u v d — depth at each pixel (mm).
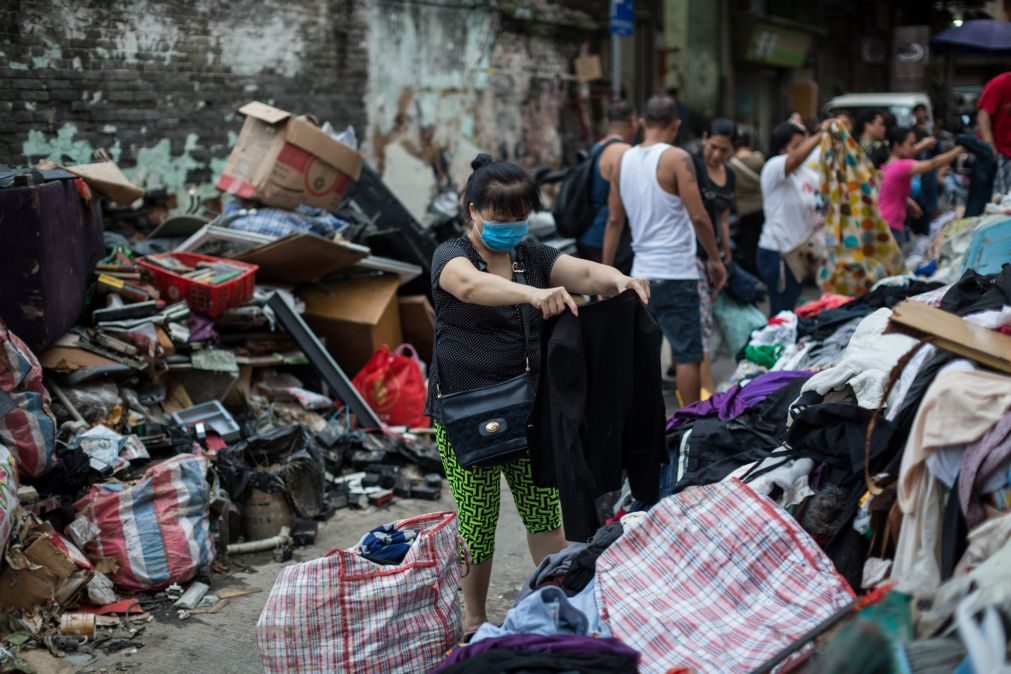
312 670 3275
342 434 5969
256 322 6445
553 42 13805
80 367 5215
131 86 8656
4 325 4668
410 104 11648
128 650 3973
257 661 3910
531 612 3062
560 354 3262
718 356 8820
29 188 4805
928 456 2945
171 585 4434
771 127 23141
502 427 3479
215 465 5121
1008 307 3465
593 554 3365
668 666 2854
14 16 7781
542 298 3246
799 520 3369
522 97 13320
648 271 6398
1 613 4016
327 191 7375
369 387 6637
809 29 23000
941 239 7039
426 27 11711
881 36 29297
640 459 3594
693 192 6188
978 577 2516
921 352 3471
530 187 3438
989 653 2326
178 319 5926
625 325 3410
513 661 2717
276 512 5000
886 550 3207
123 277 6039
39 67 7980
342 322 6973
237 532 4957
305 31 10258
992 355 3123
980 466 2814
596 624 3078
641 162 6332
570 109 14266
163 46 8883
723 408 4301
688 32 18891
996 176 8312
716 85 19797
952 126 24172
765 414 4090
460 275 3404
